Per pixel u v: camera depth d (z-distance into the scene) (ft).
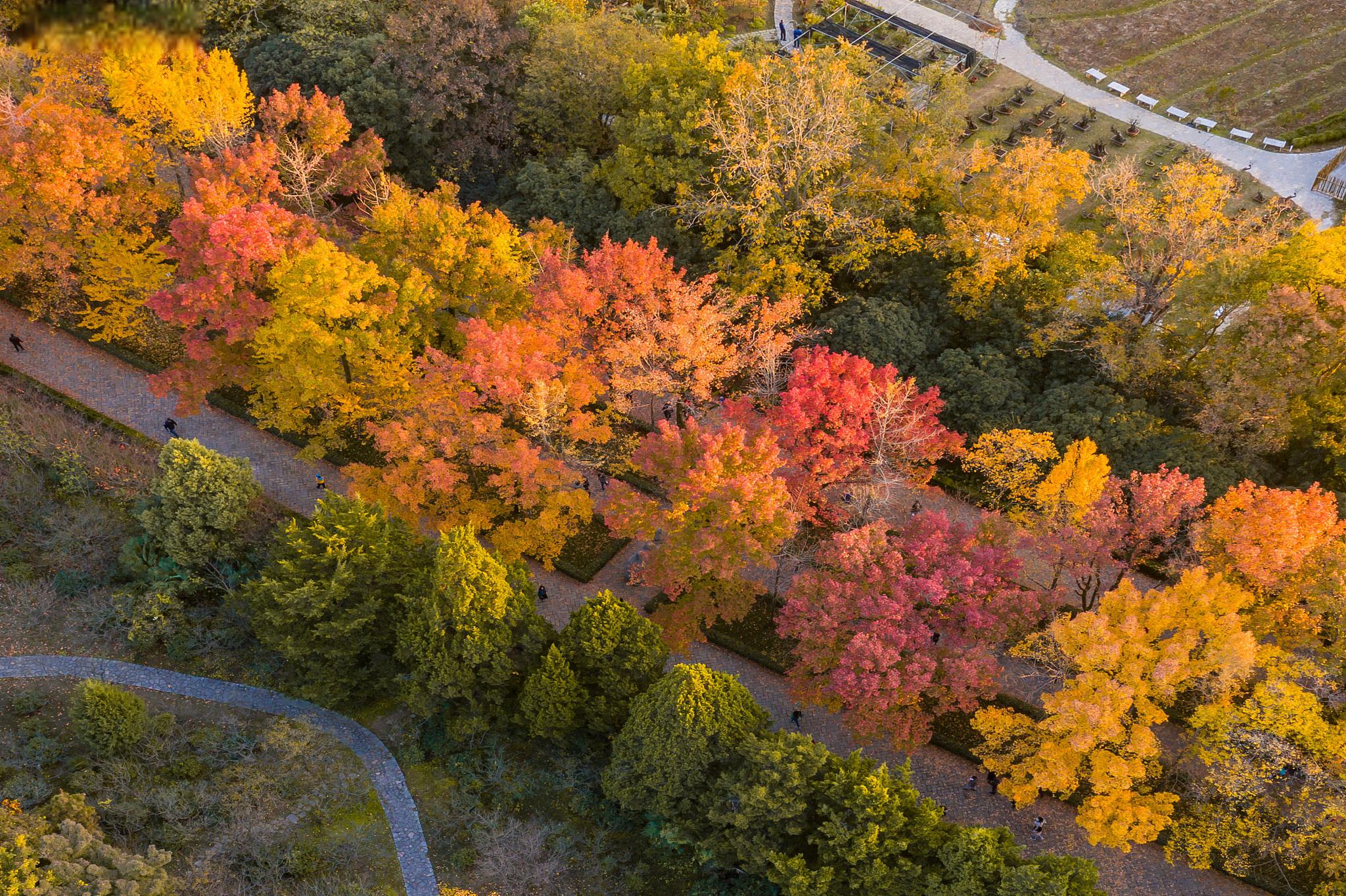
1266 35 324.80
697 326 200.34
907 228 240.94
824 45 325.42
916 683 162.30
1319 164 288.10
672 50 257.96
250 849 158.40
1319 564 169.37
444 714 179.63
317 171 255.09
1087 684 161.27
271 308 202.39
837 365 189.98
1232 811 158.61
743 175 237.66
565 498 192.85
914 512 215.31
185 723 179.22
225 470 190.90
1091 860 163.63
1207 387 211.20
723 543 177.37
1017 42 339.77
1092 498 179.22
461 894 158.92
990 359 224.94
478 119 281.74
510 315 224.53
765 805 149.18
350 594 176.24
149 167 234.38
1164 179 249.55
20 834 135.74
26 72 261.24
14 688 180.14
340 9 300.81
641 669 168.35
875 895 148.25
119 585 199.21
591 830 171.32
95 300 241.14
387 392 217.56
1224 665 156.04
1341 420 196.44
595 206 263.90
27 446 212.64
